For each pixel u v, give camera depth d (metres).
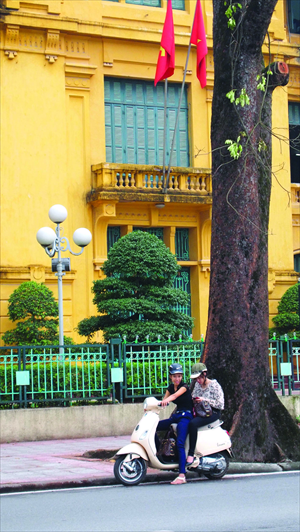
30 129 21.41
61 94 21.89
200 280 23.39
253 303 12.22
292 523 7.60
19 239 21.03
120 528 7.48
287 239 24.75
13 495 9.69
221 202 12.48
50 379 14.82
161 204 22.33
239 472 11.23
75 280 21.67
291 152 25.86
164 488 9.83
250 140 12.34
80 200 22.05
